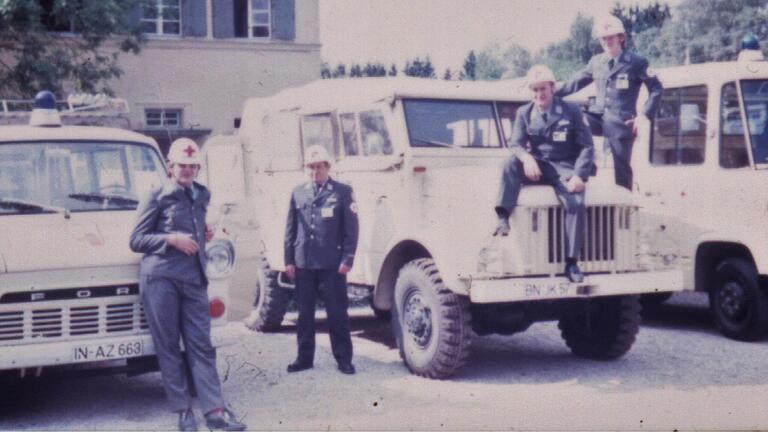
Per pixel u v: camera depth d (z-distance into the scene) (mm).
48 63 16156
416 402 6473
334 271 7488
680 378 7184
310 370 7621
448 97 7914
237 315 8117
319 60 20531
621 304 7652
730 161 8852
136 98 19078
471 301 7117
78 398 6828
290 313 11047
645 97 9711
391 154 7738
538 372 7488
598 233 7004
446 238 6992
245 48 19922
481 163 7836
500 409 6242
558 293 6746
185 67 19453
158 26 19344
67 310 5902
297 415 6156
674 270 7125
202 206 6066
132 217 6621
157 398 6816
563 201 6805
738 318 8812
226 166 9562
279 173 9391
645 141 9695
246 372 7602
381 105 7883
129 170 7051
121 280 6027
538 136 7008
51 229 6242
